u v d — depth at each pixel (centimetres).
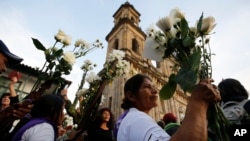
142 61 2770
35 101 253
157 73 2752
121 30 3206
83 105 329
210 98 119
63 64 277
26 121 241
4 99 334
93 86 347
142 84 207
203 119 112
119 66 363
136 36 3241
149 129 131
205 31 169
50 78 272
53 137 212
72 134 290
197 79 139
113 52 379
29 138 202
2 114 227
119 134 156
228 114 226
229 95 250
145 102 199
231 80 263
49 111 246
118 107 1998
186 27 167
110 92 2306
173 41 165
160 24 175
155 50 177
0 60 221
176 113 2544
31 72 1043
